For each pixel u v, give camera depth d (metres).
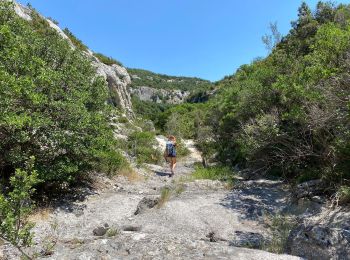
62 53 10.27
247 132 11.77
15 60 8.05
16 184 3.69
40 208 7.59
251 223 6.84
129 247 4.99
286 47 19.05
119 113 11.37
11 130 7.30
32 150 7.95
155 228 6.44
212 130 22.78
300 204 7.61
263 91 13.05
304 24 23.61
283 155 10.73
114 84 36.69
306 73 9.09
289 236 5.63
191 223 6.71
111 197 9.09
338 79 7.86
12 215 3.60
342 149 8.08
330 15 23.06
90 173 10.63
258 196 8.73
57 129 8.04
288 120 11.02
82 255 4.71
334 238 4.97
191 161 21.66
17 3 24.19
